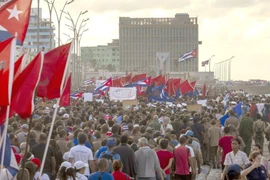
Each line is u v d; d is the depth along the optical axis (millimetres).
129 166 23109
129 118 36562
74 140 26922
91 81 128625
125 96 58656
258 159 19391
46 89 18156
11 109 15992
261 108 60656
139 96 80250
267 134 40812
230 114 38438
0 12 19219
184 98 78625
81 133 23094
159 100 73125
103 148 23516
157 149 26016
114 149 23203
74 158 22922
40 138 23516
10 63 14758
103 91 77625
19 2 19281
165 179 25297
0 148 15586
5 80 14664
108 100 72938
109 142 22672
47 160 23281
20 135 27266
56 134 27000
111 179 18984
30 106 16000
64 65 18219
